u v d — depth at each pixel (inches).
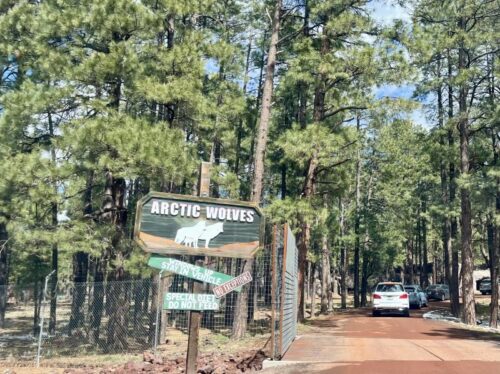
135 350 646.5
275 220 757.9
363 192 1795.0
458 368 390.0
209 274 384.2
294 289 547.8
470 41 944.3
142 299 738.8
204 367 413.4
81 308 728.3
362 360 420.8
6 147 593.3
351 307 1712.6
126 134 557.3
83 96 635.5
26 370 498.0
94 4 608.7
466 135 1024.9
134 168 573.3
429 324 829.8
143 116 654.5
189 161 617.6
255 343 597.3
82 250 596.7
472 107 999.6
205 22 1012.5
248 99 1046.4
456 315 1213.7
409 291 1488.7
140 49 669.3
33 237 571.2
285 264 429.1
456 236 1405.0
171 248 378.6
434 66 1028.5
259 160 746.8
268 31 1102.4
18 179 544.1
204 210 390.3
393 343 534.6
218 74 904.3
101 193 794.8
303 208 765.9
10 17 650.2
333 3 778.2
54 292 872.9
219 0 1006.4
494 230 1175.6
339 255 1881.2
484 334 665.0
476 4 962.1
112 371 444.5
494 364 410.0
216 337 685.3
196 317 383.9
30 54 672.4
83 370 471.2
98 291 685.9
